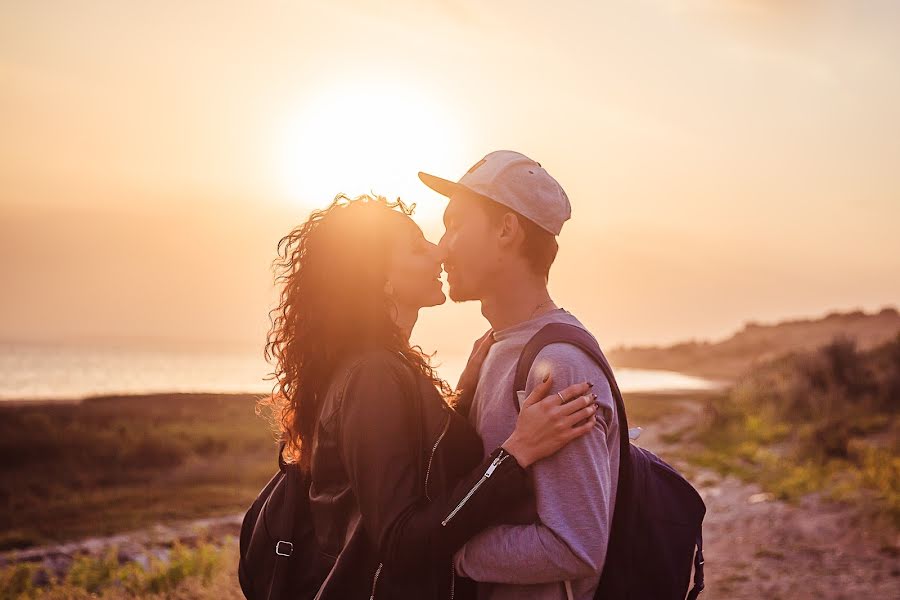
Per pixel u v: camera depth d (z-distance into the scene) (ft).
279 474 8.04
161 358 583.99
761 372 91.86
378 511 6.41
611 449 6.85
